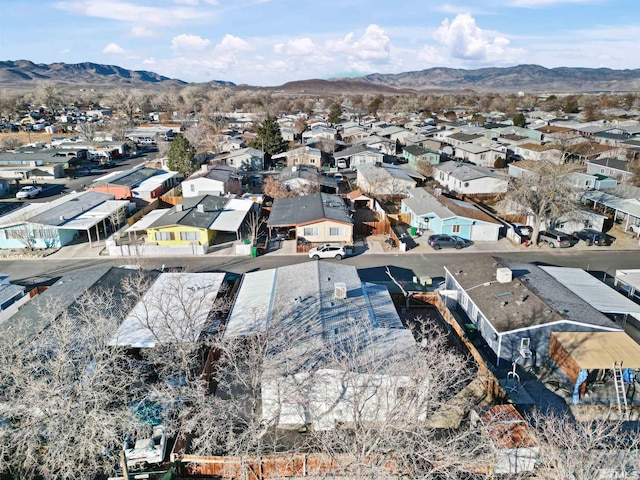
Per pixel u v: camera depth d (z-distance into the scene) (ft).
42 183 237.04
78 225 142.82
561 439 54.75
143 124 464.24
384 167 214.69
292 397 63.36
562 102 624.18
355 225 154.71
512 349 81.05
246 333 77.92
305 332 75.66
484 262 108.17
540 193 141.08
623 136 279.90
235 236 155.43
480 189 194.29
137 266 113.91
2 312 93.35
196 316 85.46
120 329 82.64
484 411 65.36
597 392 75.25
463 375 79.25
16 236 141.18
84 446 54.49
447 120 480.23
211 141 320.50
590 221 151.43
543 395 74.43
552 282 97.30
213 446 63.21
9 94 587.68
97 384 59.31
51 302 89.10
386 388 58.49
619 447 61.46
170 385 65.57
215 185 195.11
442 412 70.54
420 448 55.31
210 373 77.61
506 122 411.95
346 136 334.85
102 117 528.63
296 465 58.85
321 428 67.92
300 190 194.39
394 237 146.00
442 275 121.90
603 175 194.70
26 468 57.52
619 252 138.51
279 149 288.71
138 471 60.44
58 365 58.95
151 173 221.66
